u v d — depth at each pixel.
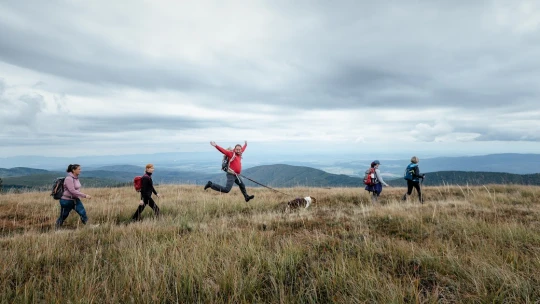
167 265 3.81
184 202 10.75
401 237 5.19
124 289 3.14
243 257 4.03
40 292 3.14
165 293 3.11
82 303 2.78
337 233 5.49
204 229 6.05
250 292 3.10
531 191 11.42
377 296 2.87
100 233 6.04
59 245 4.88
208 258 3.95
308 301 2.97
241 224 6.73
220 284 3.29
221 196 12.38
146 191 7.99
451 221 6.02
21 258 4.20
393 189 15.24
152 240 5.09
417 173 9.97
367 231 5.44
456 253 4.06
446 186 13.96
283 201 11.02
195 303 2.95
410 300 2.78
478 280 3.12
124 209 9.18
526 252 4.02
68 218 8.16
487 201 9.19
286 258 3.87
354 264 3.62
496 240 4.68
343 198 11.52
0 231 6.97
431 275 3.50
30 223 7.89
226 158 8.52
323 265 3.72
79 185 7.37
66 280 3.45
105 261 4.07
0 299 2.92
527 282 2.98
